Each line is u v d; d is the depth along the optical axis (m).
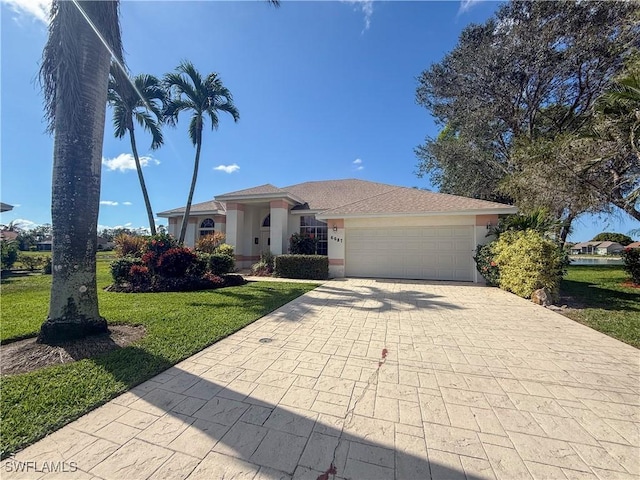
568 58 15.07
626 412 3.01
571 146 9.73
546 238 9.22
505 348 4.84
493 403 3.19
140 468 2.25
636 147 8.85
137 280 10.48
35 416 2.88
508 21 16.97
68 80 4.84
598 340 5.20
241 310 7.18
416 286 11.16
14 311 7.02
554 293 8.24
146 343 4.92
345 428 2.76
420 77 19.83
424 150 22.19
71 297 4.95
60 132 4.91
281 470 2.24
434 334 5.55
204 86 14.25
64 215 4.92
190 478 2.16
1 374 3.84
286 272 13.91
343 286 11.17
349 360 4.36
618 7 13.05
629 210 10.77
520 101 17.67
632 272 11.45
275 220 15.87
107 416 2.93
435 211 12.18
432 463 2.32
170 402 3.20
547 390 3.47
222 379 3.74
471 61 17.27
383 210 13.06
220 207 19.39
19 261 19.47
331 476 2.18
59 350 4.53
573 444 2.54
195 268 11.12
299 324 6.19
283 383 3.64
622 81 8.06
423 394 3.39
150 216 14.54
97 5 5.09
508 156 18.25
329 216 13.66
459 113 18.50
